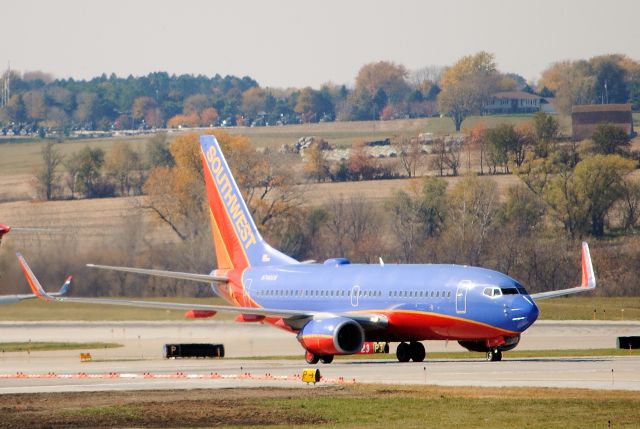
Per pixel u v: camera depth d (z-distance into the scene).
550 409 124.12
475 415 121.75
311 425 117.62
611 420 116.62
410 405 129.50
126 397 140.25
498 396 134.88
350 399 135.00
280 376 166.12
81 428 116.44
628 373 161.12
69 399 138.75
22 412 127.50
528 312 181.62
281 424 118.44
